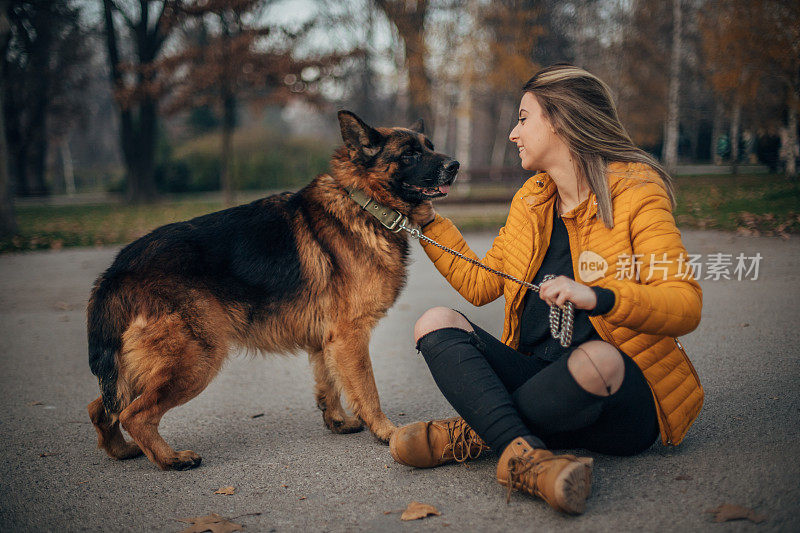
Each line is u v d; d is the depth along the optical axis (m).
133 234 13.30
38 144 34.03
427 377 3.99
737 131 15.45
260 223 2.92
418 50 19.31
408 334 5.29
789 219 9.03
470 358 2.13
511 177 17.66
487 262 2.69
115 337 2.66
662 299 1.87
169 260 2.70
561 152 2.25
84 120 34.88
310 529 2.01
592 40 23.62
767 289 5.80
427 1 19.81
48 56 27.42
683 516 1.91
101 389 2.67
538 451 1.94
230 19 20.41
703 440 2.52
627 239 2.09
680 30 20.86
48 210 21.89
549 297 1.91
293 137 35.72
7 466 2.76
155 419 2.63
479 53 18.95
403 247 3.01
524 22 19.16
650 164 2.18
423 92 20.27
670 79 21.38
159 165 32.25
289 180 32.81
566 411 2.00
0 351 5.13
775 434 2.54
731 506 1.93
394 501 2.19
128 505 2.30
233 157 32.78
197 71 19.25
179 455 2.66
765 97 12.11
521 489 2.01
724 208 10.43
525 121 2.29
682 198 11.78
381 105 34.34
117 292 2.67
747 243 8.06
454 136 45.78
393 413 3.29
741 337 4.29
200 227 2.86
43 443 3.06
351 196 2.94
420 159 2.95
